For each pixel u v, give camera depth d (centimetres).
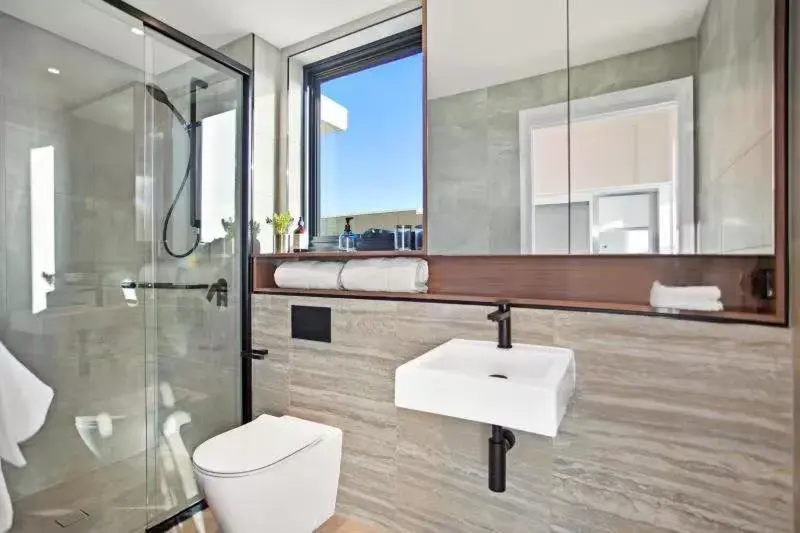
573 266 132
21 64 160
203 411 192
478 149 148
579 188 131
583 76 131
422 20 162
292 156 212
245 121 200
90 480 170
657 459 112
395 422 155
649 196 120
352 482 166
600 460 120
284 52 212
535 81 139
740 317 102
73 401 168
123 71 180
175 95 187
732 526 103
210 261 195
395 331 155
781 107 96
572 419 124
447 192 153
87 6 157
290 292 183
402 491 155
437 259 157
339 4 176
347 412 167
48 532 156
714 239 109
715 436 105
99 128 178
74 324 170
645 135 121
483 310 137
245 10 180
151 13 183
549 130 136
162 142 187
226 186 197
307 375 178
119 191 181
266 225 207
